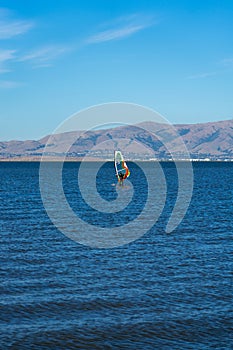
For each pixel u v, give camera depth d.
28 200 100.50
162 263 44.84
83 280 38.94
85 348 26.88
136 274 40.91
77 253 49.06
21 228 63.75
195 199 106.00
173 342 27.62
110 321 30.39
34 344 27.19
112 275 40.56
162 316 31.22
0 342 27.27
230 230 63.19
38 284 37.66
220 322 30.33
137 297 34.81
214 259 46.50
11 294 35.06
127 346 27.17
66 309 32.31
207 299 34.44
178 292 35.97
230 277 40.03
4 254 47.94
